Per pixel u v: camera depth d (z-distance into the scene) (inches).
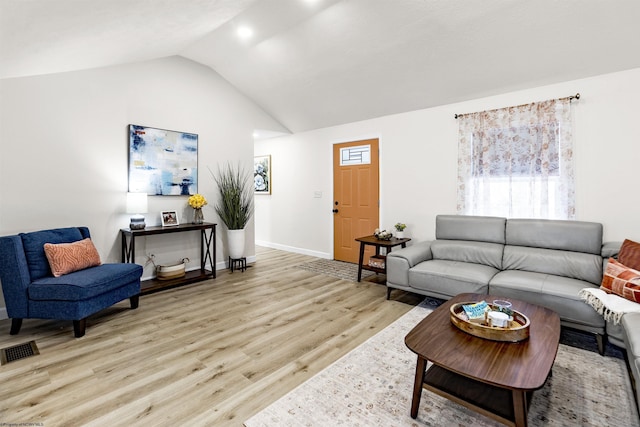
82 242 115.1
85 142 131.5
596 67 112.4
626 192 112.0
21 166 116.6
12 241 96.5
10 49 88.7
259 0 111.0
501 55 117.8
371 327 105.6
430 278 119.5
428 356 59.6
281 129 216.8
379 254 172.4
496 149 137.3
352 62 141.4
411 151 166.7
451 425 61.8
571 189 120.5
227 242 185.0
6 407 66.2
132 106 145.1
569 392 71.2
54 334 100.2
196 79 168.2
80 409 65.7
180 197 164.2
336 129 200.1
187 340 96.5
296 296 136.5
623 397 69.2
